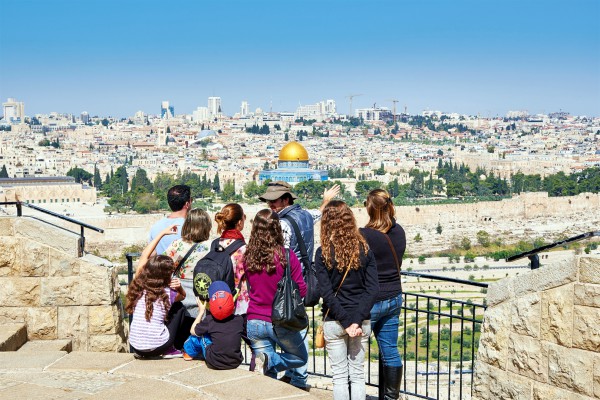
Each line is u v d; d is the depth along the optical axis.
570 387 11.13
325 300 11.64
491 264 170.12
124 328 17.30
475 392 12.78
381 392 13.77
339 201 11.80
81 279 15.97
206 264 12.48
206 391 11.41
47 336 15.91
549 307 11.48
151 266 12.97
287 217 13.08
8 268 15.88
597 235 11.38
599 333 10.76
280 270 12.02
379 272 12.59
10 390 11.47
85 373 12.28
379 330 13.06
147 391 11.41
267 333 12.24
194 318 13.55
